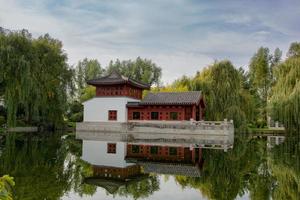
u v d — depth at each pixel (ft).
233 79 174.60
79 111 246.27
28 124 179.01
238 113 166.50
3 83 148.87
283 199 43.09
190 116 181.16
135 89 204.54
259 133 214.48
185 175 59.88
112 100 191.01
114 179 54.80
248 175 61.00
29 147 99.60
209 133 155.74
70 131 190.70
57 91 179.22
